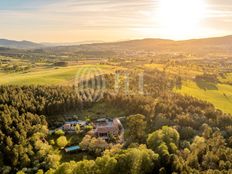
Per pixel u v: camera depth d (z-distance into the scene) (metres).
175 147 99.38
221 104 199.75
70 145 117.25
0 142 103.31
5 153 100.62
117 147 109.88
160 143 101.75
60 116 141.38
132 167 85.00
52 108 139.88
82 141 115.19
